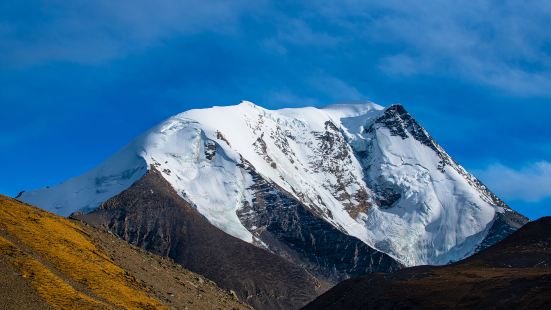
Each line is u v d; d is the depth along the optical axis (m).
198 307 114.94
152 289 109.75
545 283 122.06
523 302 118.19
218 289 142.62
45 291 85.44
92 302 88.56
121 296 97.56
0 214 102.19
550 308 110.56
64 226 115.06
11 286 82.44
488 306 124.12
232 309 127.88
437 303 135.75
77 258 101.94
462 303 130.75
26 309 78.69
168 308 103.25
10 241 95.00
